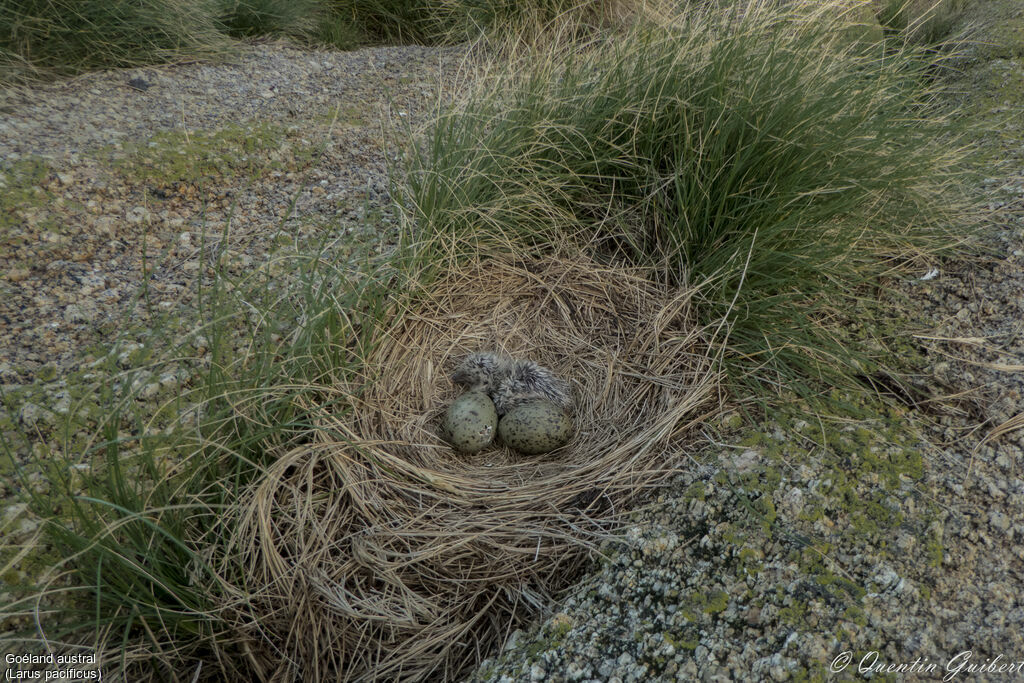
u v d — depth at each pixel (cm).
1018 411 74
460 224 92
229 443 69
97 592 59
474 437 80
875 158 87
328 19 172
